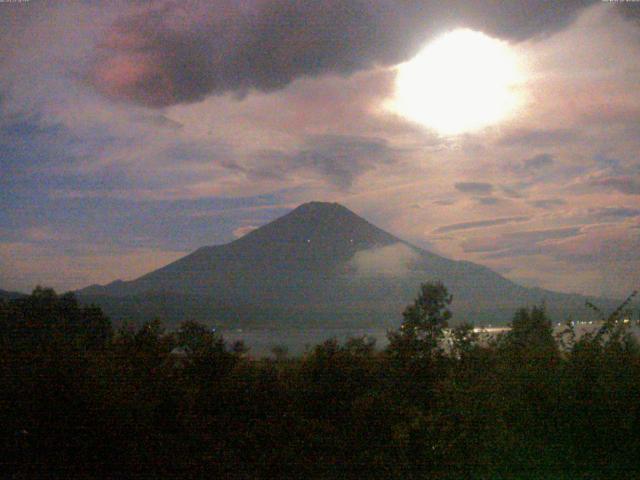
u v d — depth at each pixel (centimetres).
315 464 902
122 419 845
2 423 823
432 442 873
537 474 854
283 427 940
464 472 867
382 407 948
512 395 919
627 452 904
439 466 875
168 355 1016
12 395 833
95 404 840
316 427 937
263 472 880
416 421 877
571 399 922
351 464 904
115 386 880
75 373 865
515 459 887
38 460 820
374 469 890
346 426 957
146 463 843
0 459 814
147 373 946
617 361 952
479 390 896
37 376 850
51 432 830
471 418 874
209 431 924
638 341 1002
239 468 888
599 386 930
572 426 916
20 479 797
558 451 901
